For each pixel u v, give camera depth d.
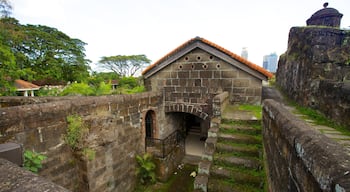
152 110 6.93
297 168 1.47
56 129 3.55
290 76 9.00
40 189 1.02
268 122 3.06
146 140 6.97
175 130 8.88
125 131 5.43
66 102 3.76
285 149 1.87
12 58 8.21
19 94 14.45
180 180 6.57
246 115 4.93
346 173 0.85
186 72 7.21
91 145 3.94
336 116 4.20
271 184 2.54
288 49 10.41
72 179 3.84
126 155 5.44
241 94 6.43
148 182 6.24
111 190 4.62
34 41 18.36
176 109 7.56
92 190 3.96
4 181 1.11
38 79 19.27
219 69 6.64
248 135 4.02
